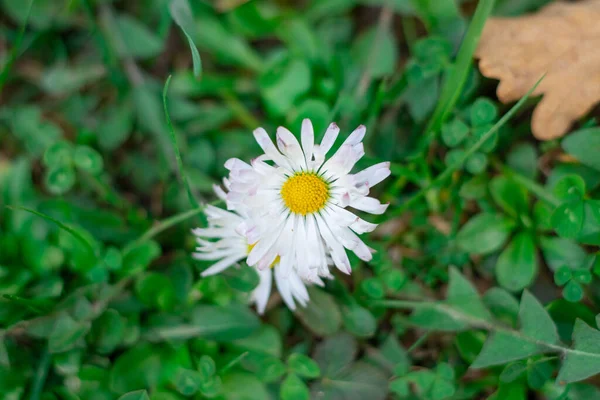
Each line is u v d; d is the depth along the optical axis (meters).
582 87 0.18
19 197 0.19
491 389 0.18
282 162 0.16
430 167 0.19
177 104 0.20
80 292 0.18
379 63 0.19
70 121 0.20
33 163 0.20
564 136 0.18
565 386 0.17
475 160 0.18
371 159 0.18
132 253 0.18
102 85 0.21
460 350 0.18
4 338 0.18
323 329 0.18
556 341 0.17
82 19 0.21
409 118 0.19
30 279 0.18
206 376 0.17
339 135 0.18
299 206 0.16
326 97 0.19
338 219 0.16
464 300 0.18
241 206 0.17
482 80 0.19
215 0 0.20
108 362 0.18
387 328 0.19
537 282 0.18
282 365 0.18
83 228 0.19
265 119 0.20
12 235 0.18
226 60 0.20
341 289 0.18
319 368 0.18
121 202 0.20
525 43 0.18
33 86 0.21
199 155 0.20
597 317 0.17
